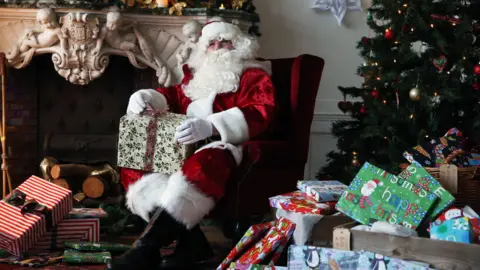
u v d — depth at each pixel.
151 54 4.30
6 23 4.17
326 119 4.80
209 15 4.24
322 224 2.54
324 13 4.77
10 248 2.90
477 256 1.99
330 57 4.80
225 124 2.86
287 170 3.07
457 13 3.53
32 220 2.96
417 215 2.28
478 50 3.36
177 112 3.33
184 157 2.78
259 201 2.93
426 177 2.38
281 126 3.29
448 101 3.41
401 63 3.56
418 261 2.11
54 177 4.19
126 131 2.86
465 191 2.56
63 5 4.11
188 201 2.62
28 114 4.55
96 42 4.20
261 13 4.68
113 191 4.27
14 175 4.53
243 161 2.85
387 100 3.69
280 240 2.46
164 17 4.27
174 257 2.94
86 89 4.62
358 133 3.82
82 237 3.21
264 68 3.25
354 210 2.44
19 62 4.27
